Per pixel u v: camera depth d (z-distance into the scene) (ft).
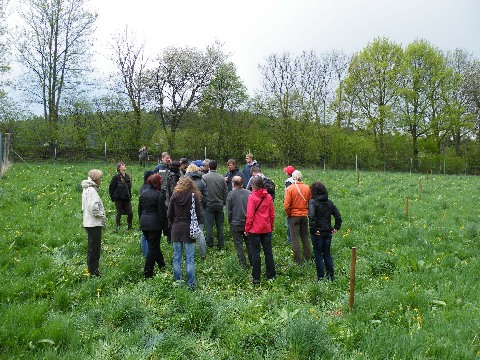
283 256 32.04
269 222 26.81
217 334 18.44
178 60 135.23
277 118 130.72
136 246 32.12
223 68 139.95
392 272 27.55
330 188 64.08
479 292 23.20
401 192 62.03
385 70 146.61
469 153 159.43
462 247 33.17
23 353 15.93
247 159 39.58
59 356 15.79
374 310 20.79
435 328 18.75
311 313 19.95
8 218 37.29
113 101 110.63
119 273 25.66
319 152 132.16
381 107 144.46
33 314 18.63
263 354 16.66
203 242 30.35
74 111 108.99
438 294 22.98
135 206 45.14
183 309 20.29
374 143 143.54
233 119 132.77
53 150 100.27
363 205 49.60
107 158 106.22
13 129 101.65
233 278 26.55
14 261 26.45
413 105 148.15
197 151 119.75
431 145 151.33
